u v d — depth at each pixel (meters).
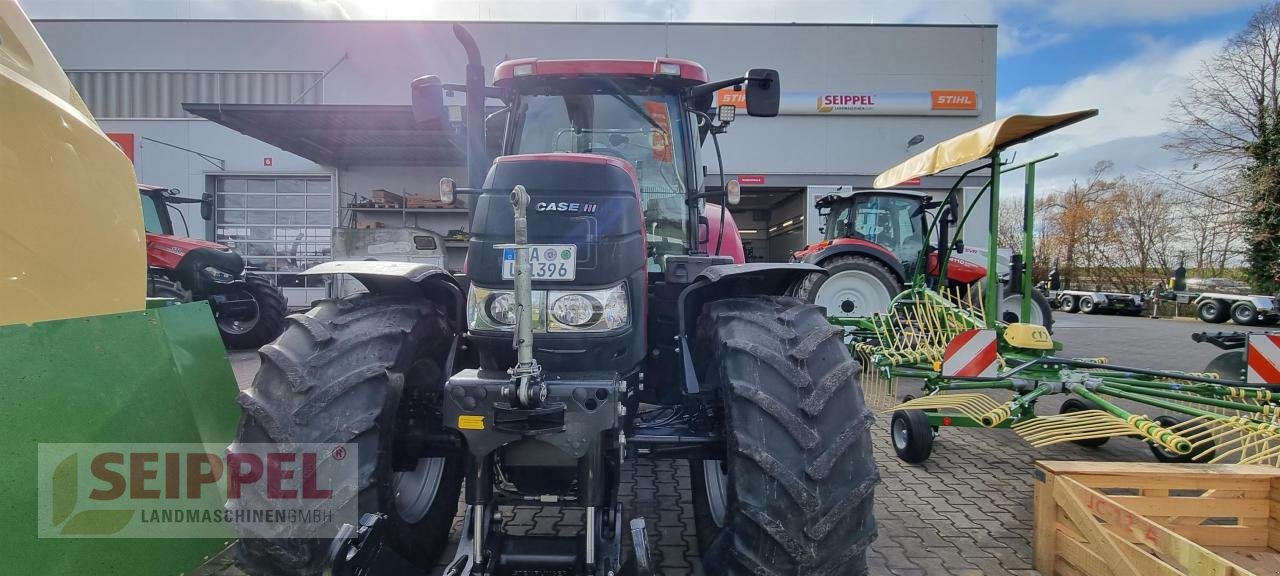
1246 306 15.95
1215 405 3.74
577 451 1.84
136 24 14.96
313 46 14.91
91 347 2.00
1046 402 5.97
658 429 2.38
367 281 2.42
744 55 14.93
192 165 14.90
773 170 15.12
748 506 1.88
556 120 3.31
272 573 1.81
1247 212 18.52
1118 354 9.52
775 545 1.86
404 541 2.27
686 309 2.68
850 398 2.04
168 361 2.29
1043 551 2.72
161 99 15.02
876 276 7.87
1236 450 3.28
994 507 3.44
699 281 2.46
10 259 1.83
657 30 14.83
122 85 15.06
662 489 3.59
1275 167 17.94
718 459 2.32
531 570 2.00
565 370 2.11
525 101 3.32
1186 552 2.17
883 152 15.16
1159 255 24.39
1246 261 18.77
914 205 8.94
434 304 2.47
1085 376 4.06
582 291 2.10
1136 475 2.76
